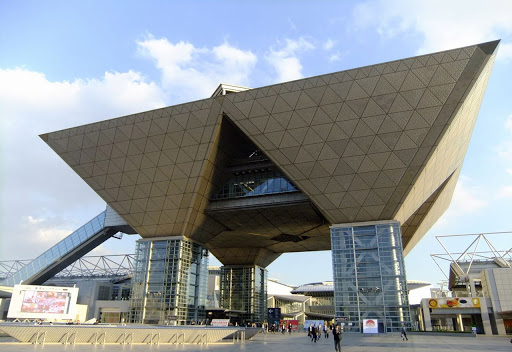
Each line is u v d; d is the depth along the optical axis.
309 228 57.12
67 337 26.16
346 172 40.72
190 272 50.56
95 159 47.59
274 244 67.88
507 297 50.75
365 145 39.19
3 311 58.97
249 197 48.84
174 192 47.06
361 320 40.38
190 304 49.81
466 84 35.31
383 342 29.77
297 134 40.50
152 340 27.75
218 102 41.53
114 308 59.12
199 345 26.70
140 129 44.56
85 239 64.81
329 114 39.03
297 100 39.41
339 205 42.62
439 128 36.88
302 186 42.72
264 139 41.62
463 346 25.70
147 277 49.44
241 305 69.00
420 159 38.22
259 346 26.23
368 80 37.31
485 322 50.88
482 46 34.31
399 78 36.62
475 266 69.44
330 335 44.81
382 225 41.97
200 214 50.09
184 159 44.75
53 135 47.84
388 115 37.75
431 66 35.69
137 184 47.81
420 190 42.84
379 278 40.81
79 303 63.22
